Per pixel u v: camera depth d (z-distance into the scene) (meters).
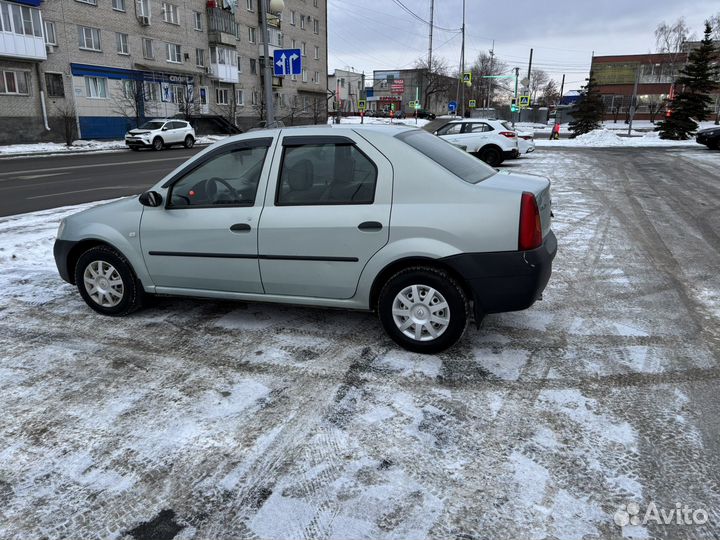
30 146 27.95
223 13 44.03
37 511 2.35
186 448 2.78
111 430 2.95
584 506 2.33
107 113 34.41
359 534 2.18
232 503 2.38
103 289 4.62
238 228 4.02
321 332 4.23
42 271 6.05
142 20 36.41
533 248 3.49
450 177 3.60
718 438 2.80
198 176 4.23
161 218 4.31
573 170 16.33
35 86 29.59
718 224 8.52
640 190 12.16
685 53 64.19
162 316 4.65
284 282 4.01
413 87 100.81
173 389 3.38
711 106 66.56
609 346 3.95
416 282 3.67
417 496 2.40
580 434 2.85
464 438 2.83
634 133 44.09
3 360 3.84
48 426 3.00
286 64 11.98
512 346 3.95
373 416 3.04
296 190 3.91
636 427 2.91
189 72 41.69
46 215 9.16
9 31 27.09
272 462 2.65
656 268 6.07
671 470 2.55
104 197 11.62
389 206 3.65
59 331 4.36
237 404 3.19
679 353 3.83
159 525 2.26
